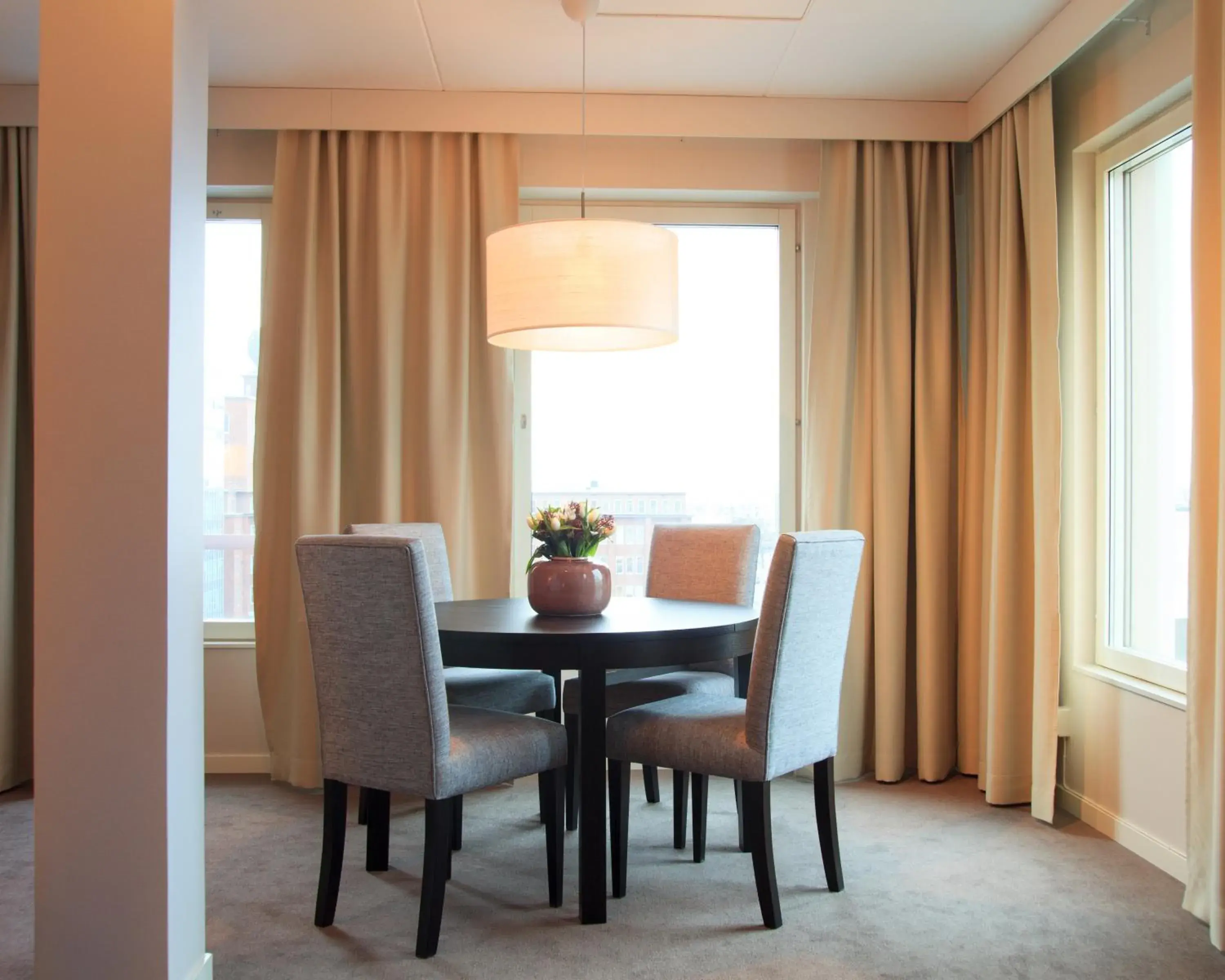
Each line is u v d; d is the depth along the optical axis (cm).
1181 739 297
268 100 393
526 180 419
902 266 409
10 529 390
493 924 266
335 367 394
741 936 258
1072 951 249
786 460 438
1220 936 248
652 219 437
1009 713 369
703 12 330
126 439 213
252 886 293
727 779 412
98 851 213
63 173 214
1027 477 372
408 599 239
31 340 399
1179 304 317
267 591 397
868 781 404
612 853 284
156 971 212
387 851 306
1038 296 352
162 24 214
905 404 407
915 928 262
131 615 213
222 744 414
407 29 343
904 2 324
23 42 350
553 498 435
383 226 398
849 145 409
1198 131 265
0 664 386
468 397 405
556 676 359
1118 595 350
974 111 399
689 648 273
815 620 266
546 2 324
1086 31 315
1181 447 316
